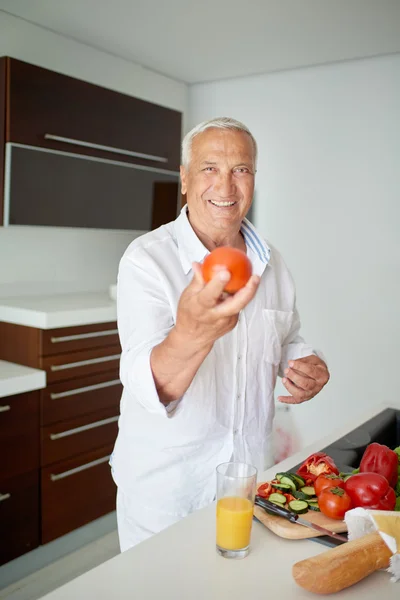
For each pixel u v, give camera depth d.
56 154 2.55
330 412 3.38
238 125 1.27
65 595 0.83
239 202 1.31
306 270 3.42
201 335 0.86
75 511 2.53
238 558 0.93
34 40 2.82
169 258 1.32
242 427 1.39
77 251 3.27
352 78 3.17
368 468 1.17
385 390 3.20
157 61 3.31
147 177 3.05
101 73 3.18
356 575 0.84
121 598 0.82
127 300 1.26
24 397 2.29
